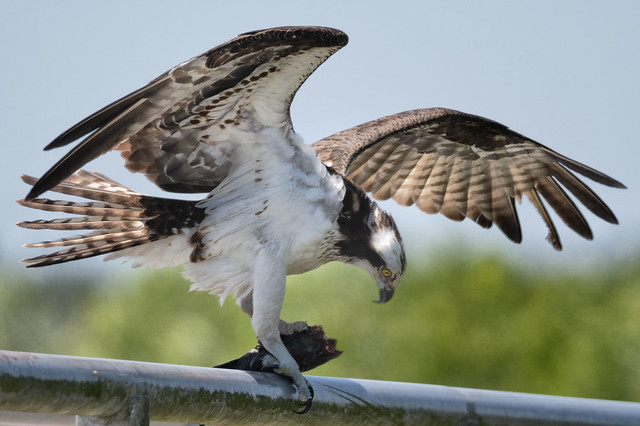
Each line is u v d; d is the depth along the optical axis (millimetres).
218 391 6777
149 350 30859
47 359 5648
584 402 8414
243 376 7199
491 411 8008
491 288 31500
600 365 31125
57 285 42344
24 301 42188
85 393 5793
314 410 7578
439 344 30297
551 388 30500
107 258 10039
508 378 30547
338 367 29297
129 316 31875
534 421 8125
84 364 5836
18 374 5465
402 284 31266
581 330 31750
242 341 29672
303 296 29891
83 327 37875
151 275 32250
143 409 6121
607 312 32219
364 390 7633
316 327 9562
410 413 7742
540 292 32438
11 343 41594
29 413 6242
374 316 29953
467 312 31328
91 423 6172
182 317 30734
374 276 10500
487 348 30609
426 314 30734
